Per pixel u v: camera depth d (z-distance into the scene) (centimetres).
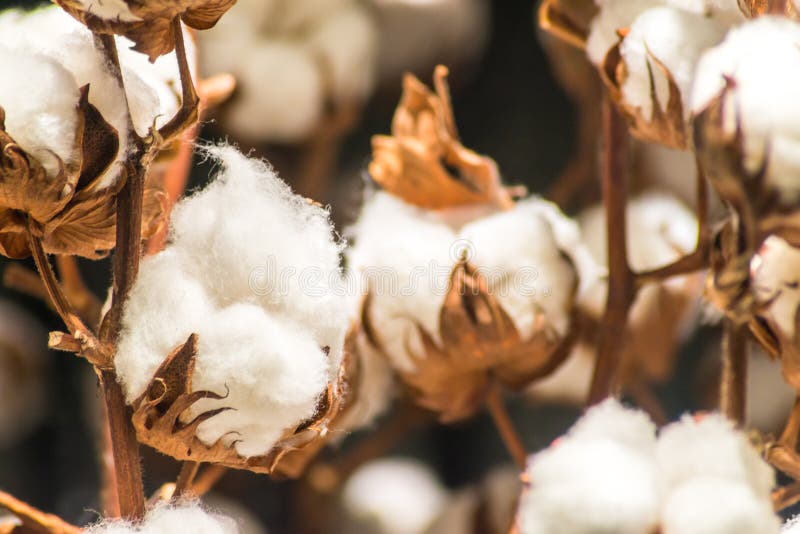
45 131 67
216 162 73
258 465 70
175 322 68
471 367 80
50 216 69
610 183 79
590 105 104
